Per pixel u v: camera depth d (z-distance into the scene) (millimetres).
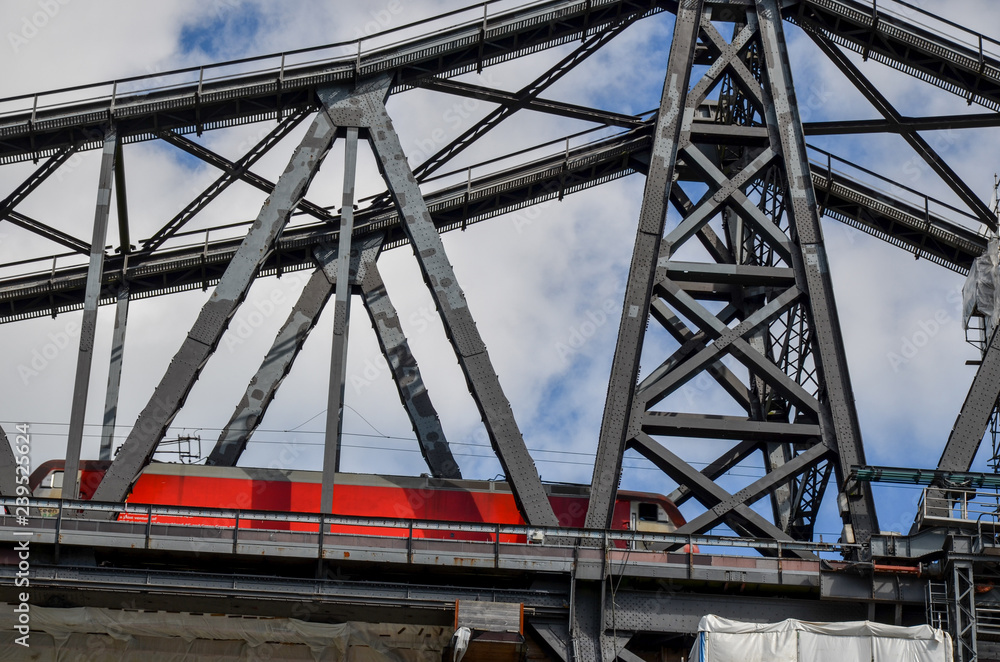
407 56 49219
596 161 52188
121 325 51219
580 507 45906
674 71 48094
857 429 42344
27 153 48688
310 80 48656
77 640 38844
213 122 49188
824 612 39062
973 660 36562
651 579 38969
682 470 41812
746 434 42844
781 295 44594
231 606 38562
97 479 45719
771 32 49406
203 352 43344
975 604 37594
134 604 38531
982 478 39250
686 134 47531
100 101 48281
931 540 38531
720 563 38812
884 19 50781
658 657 40000
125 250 52062
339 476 45781
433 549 38844
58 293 52156
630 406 42031
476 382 42875
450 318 44031
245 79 48688
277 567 39250
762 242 51031
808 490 45219
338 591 38406
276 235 45719
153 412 42125
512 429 42125
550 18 50094
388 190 50125
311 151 47312
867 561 38844
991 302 47844
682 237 45531
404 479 45906
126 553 38625
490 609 37875
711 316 44125
